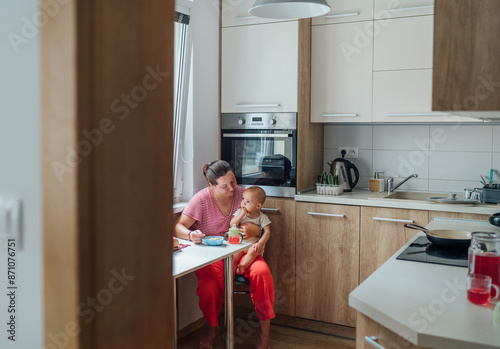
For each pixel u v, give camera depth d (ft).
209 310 8.61
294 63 10.18
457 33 4.08
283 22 10.23
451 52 4.10
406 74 9.79
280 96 10.39
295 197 10.35
